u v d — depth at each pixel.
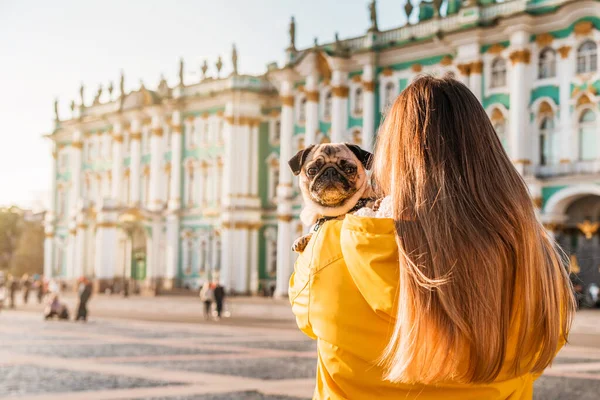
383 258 2.21
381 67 52.06
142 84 72.50
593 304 41.19
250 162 64.00
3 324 32.97
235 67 64.00
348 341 2.24
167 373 15.09
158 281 69.69
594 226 42.00
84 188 81.81
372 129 51.72
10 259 131.38
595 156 41.81
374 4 52.16
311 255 2.38
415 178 2.31
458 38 46.47
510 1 44.75
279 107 63.84
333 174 2.79
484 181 2.29
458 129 2.36
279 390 12.73
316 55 54.53
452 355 2.10
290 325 33.03
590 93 41.75
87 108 81.94
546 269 2.28
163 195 71.00
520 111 43.47
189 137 69.06
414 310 2.12
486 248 2.15
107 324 33.38
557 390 13.26
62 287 79.81
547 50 43.50
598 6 40.88
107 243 72.50
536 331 2.24
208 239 66.31
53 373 15.09
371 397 2.23
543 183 42.75
